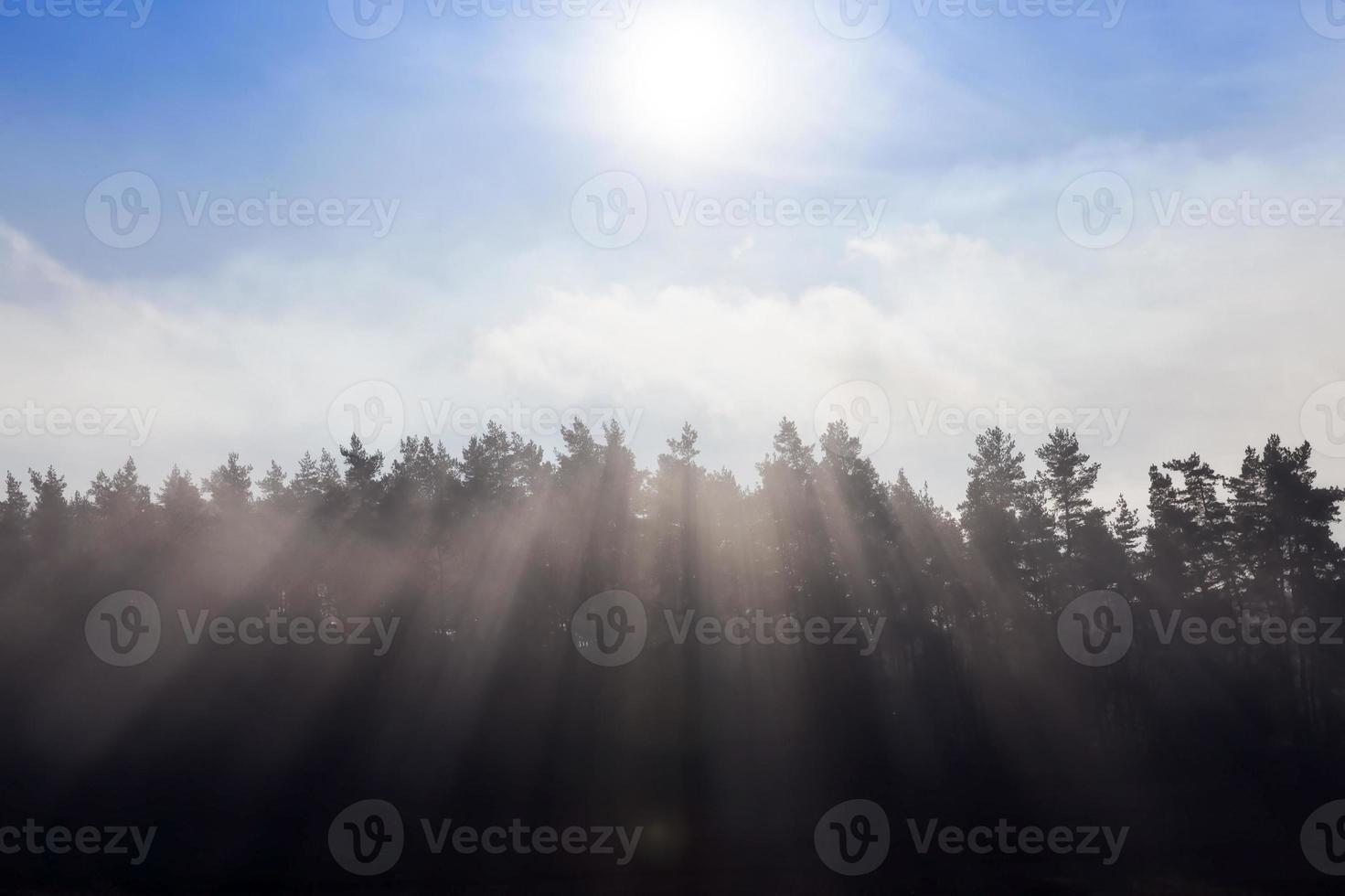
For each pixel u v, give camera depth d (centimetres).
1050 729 4506
